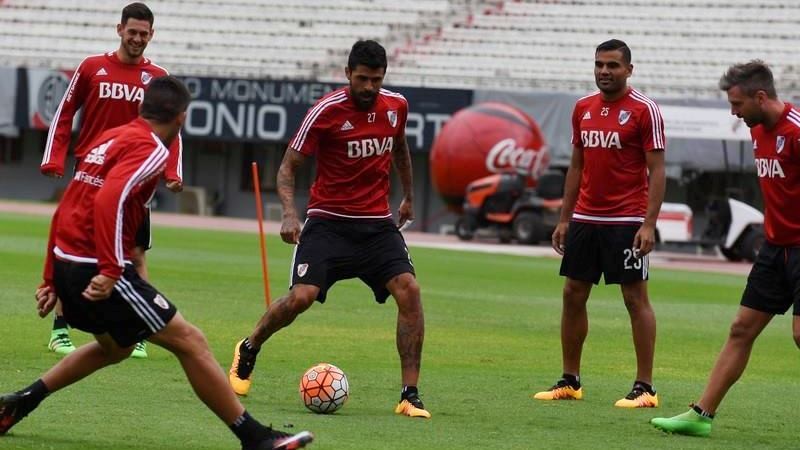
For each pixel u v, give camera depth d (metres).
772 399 37.50
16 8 171.12
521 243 124.56
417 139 137.88
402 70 154.75
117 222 23.95
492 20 160.25
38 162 159.00
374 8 164.12
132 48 37.81
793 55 149.62
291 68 158.62
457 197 131.75
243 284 67.56
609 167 35.53
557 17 159.25
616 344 50.69
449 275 82.88
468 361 43.66
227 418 25.08
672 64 150.50
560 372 41.81
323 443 27.28
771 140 29.33
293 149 33.22
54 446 25.91
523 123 129.25
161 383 34.75
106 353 26.48
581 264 35.81
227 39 163.62
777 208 29.56
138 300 24.73
